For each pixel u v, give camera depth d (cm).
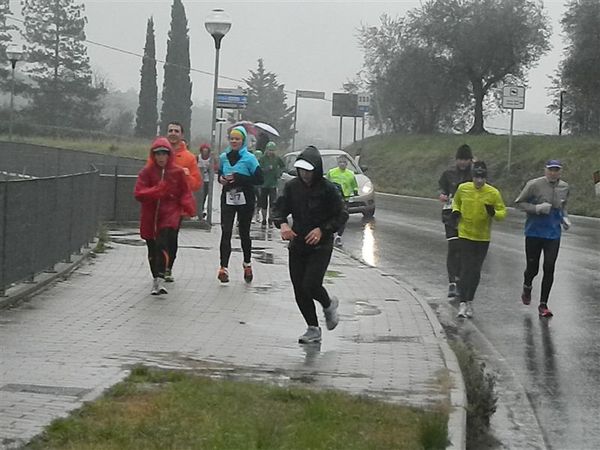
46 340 937
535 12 5038
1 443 590
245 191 1368
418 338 1054
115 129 9162
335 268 1644
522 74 5156
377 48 5822
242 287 1342
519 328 1202
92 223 1706
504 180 4078
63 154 3206
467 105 5491
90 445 593
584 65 4184
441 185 1441
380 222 2661
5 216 1102
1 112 7781
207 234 2081
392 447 629
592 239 2255
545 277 1279
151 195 1225
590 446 743
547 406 853
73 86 7938
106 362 852
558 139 4297
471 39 5009
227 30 2275
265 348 967
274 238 2088
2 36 7856
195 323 1075
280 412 698
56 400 705
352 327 1112
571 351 1074
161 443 604
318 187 995
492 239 2219
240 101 3488
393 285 1457
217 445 603
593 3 4169
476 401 783
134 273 1405
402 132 5897
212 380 794
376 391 800
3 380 765
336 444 622
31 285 1202
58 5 7862
